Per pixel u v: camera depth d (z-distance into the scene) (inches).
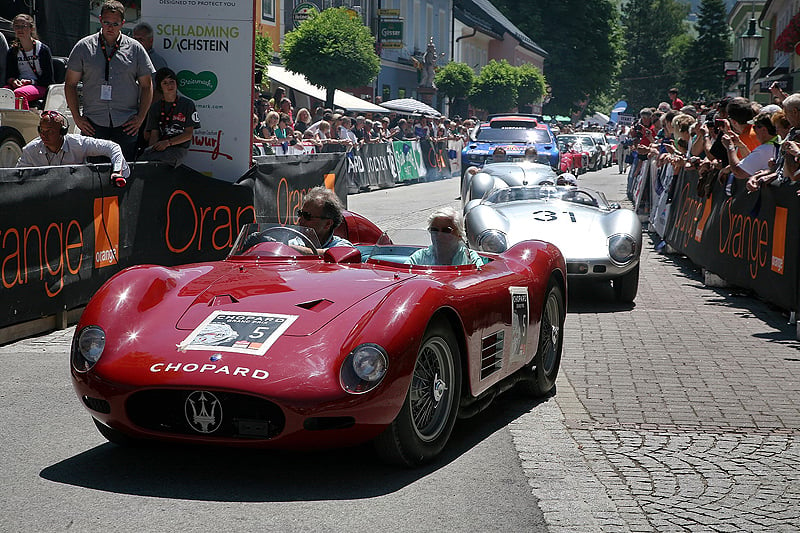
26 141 420.8
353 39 1082.7
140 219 343.3
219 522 145.8
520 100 1865.2
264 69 899.4
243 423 159.6
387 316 167.0
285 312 172.4
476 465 179.9
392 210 767.7
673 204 544.1
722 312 366.0
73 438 189.9
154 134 384.5
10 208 275.0
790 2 1561.3
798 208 322.7
